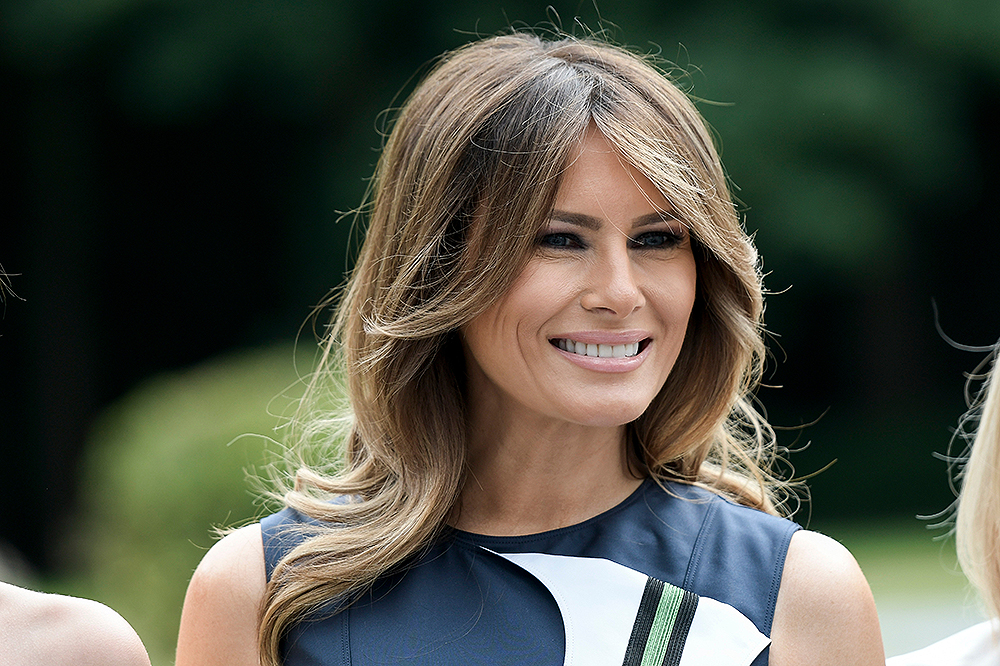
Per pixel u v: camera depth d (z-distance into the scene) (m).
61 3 41.19
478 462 8.05
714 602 7.37
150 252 49.69
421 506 7.79
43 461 47.31
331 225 46.06
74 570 35.41
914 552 31.62
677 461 8.39
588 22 40.84
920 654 9.30
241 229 49.66
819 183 41.03
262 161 48.19
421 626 7.60
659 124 7.48
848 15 42.19
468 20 42.09
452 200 7.54
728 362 8.04
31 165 47.47
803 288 51.59
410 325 7.66
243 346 48.50
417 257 7.68
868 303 56.50
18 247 48.25
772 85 40.31
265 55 42.00
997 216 54.44
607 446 7.91
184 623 8.08
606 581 7.51
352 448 8.66
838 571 7.40
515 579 7.65
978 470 8.83
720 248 7.59
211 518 21.45
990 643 9.09
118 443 25.05
